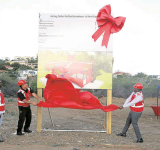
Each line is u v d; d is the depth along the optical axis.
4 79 25.61
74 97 6.96
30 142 6.19
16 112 12.56
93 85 7.37
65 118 11.34
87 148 5.61
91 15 7.36
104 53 7.36
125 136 7.33
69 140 6.54
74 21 7.38
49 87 7.05
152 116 12.73
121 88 27.17
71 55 7.38
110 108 7.00
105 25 7.36
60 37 7.39
